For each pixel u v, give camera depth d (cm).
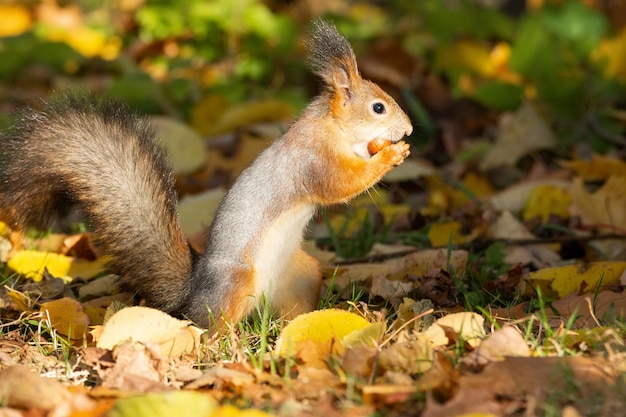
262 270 932
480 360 740
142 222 963
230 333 845
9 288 966
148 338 822
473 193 1425
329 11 2070
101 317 955
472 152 1620
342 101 973
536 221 1253
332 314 834
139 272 958
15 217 993
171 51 1964
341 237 1221
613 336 777
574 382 680
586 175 1364
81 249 1148
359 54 1934
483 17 1930
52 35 1983
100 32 2045
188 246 977
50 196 999
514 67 1722
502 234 1191
